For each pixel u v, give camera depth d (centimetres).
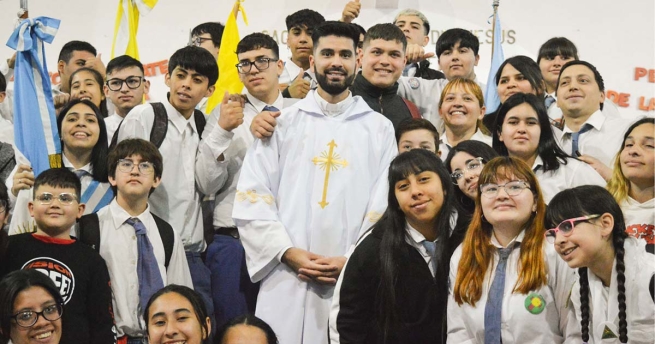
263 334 368
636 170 431
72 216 415
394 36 504
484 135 491
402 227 390
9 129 536
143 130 471
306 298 432
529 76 498
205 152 463
